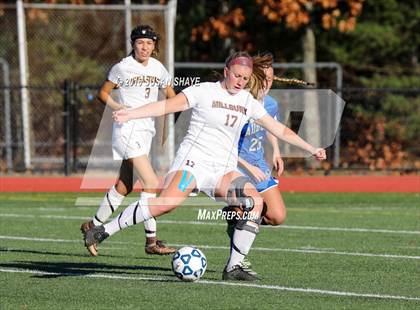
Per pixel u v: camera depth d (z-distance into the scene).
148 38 36.81
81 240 41.62
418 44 91.69
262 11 79.94
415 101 78.62
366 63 92.12
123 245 40.25
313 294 28.39
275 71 89.12
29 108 74.81
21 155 75.50
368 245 40.06
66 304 26.78
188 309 26.00
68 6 73.12
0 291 28.81
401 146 78.44
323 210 54.44
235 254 30.55
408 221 49.12
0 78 81.38
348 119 76.25
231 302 26.97
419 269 33.66
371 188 65.94
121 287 29.45
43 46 82.25
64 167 70.62
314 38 86.81
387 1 89.62
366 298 27.80
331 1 78.44
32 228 45.78
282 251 38.19
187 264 29.98
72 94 70.25
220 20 83.56
